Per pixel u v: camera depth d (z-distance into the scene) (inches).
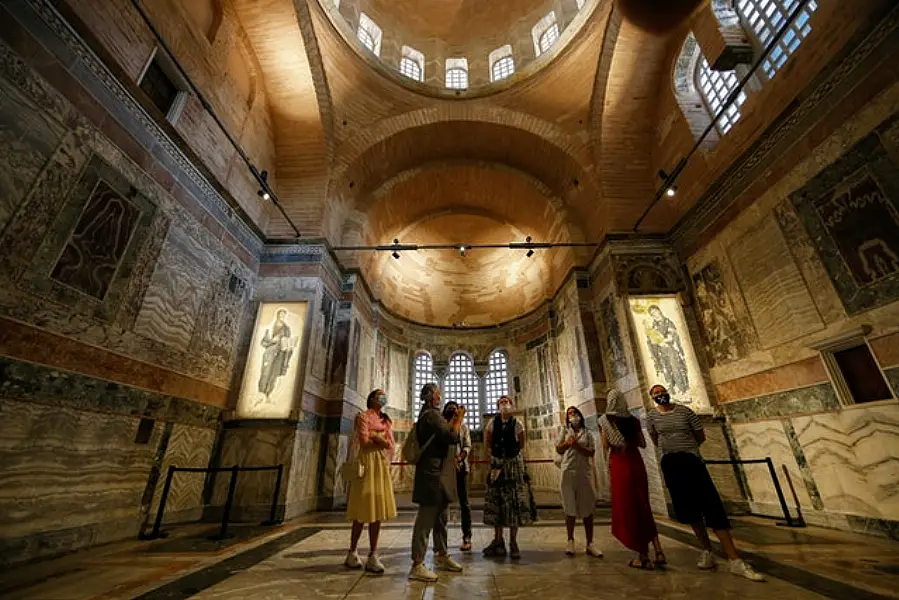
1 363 169.3
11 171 175.0
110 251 228.1
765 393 297.6
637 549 163.8
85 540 206.1
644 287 399.2
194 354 304.7
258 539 237.3
